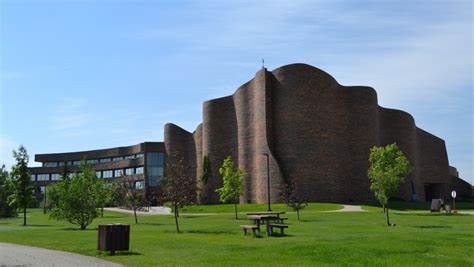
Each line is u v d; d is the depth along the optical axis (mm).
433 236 22031
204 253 17109
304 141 72812
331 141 74438
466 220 37156
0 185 59406
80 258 16172
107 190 36406
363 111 78875
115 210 71250
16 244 21469
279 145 73938
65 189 34156
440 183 97375
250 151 79562
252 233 26953
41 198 126000
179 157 98812
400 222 35500
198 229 30781
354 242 19422
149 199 75188
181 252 17578
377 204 69188
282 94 74688
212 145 86250
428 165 96375
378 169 35906
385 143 86438
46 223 43031
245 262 14648
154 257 16234
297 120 73312
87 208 33688
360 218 41188
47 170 129375
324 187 72250
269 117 74875
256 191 76562
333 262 14586
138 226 34562
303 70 74688
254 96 79000
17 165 41562
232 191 51312
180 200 29953
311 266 13797
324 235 24469
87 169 36094
